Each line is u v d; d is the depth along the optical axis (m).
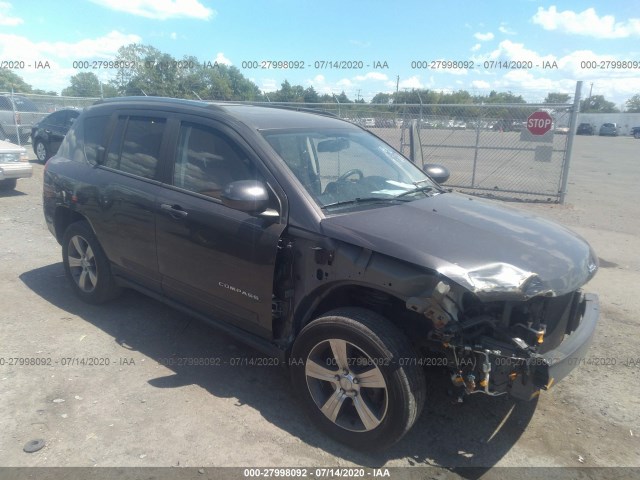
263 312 3.39
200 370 3.94
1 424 3.22
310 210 3.20
